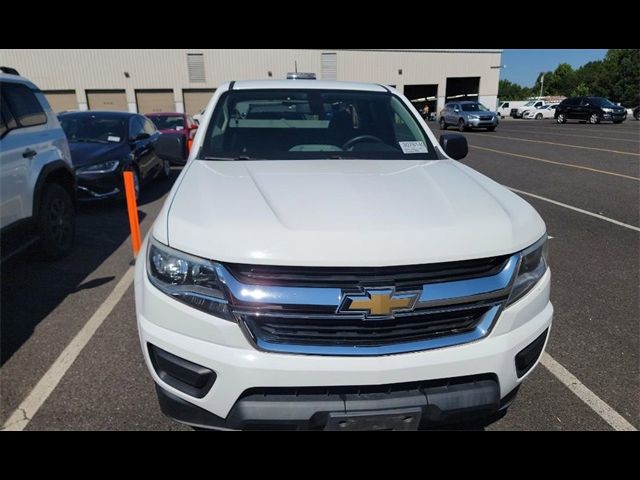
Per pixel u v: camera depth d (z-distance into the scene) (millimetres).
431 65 37688
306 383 1678
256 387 1692
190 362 1741
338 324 1683
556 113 29891
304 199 2014
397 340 1725
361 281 1672
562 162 11344
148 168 8031
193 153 2848
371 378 1683
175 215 1917
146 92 33312
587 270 4426
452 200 2088
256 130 3002
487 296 1782
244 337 1682
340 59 35625
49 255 4512
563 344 3133
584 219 6211
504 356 1822
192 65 33312
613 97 66938
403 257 1687
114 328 3305
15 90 4051
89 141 7082
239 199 2012
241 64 33969
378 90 3469
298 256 1650
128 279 4195
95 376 2736
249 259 1659
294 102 3189
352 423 1709
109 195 6617
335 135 3023
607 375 2793
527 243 1922
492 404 1843
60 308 3615
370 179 2350
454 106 24438
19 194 3826
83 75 32312
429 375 1735
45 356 2945
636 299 3803
